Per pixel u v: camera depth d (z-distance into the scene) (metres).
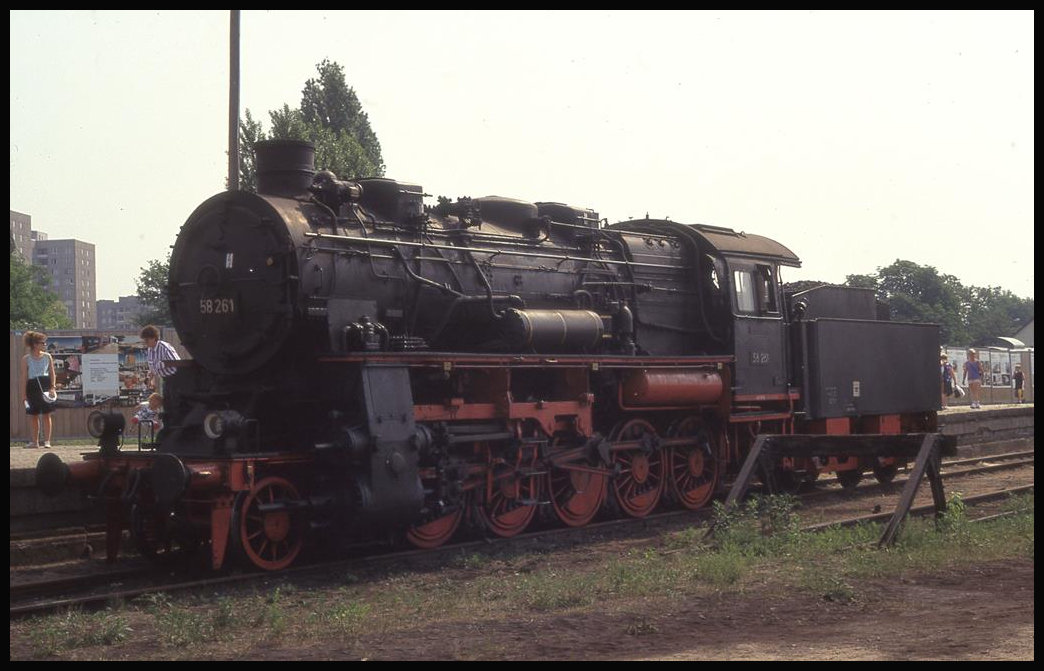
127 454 11.68
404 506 11.75
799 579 9.72
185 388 12.83
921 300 87.00
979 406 36.09
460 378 13.25
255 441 11.63
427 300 13.09
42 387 17.80
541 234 15.20
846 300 20.59
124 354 25.22
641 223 18.31
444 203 14.56
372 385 11.63
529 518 13.99
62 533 12.76
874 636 7.55
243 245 12.09
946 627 7.77
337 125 42.88
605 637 7.83
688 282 17.34
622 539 13.77
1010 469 22.73
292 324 11.72
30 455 15.95
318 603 9.61
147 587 10.59
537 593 9.43
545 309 14.47
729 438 17.39
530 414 13.62
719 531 12.00
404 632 8.22
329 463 11.71
